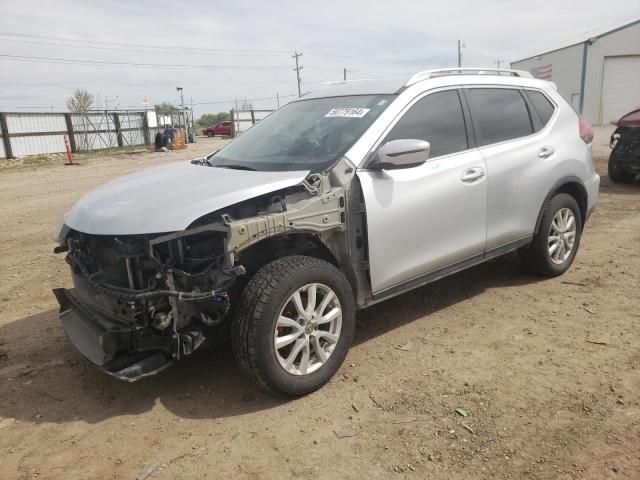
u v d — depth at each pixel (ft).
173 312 10.25
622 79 118.73
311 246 12.10
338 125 13.26
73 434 10.35
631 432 9.68
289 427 10.28
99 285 10.88
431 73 14.44
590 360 12.24
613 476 8.64
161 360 10.59
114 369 10.47
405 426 10.14
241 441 9.94
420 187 12.97
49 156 84.84
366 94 14.16
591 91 119.03
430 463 9.12
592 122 120.26
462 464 9.06
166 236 10.11
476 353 12.82
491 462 9.07
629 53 117.19
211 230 10.23
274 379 10.64
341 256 12.01
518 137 15.79
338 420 10.43
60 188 45.34
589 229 23.44
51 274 19.97
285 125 14.69
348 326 11.80
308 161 12.48
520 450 9.34
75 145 95.96
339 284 11.46
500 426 10.01
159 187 11.96
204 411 10.95
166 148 94.63
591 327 13.88
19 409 11.25
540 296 16.07
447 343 13.39
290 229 10.91
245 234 10.34
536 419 10.17
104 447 9.94
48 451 9.86
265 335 10.38
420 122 13.51
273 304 10.41
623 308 14.93
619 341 13.06
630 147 32.07
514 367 12.10
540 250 16.60
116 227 10.52
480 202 14.34
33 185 48.47
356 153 12.19
